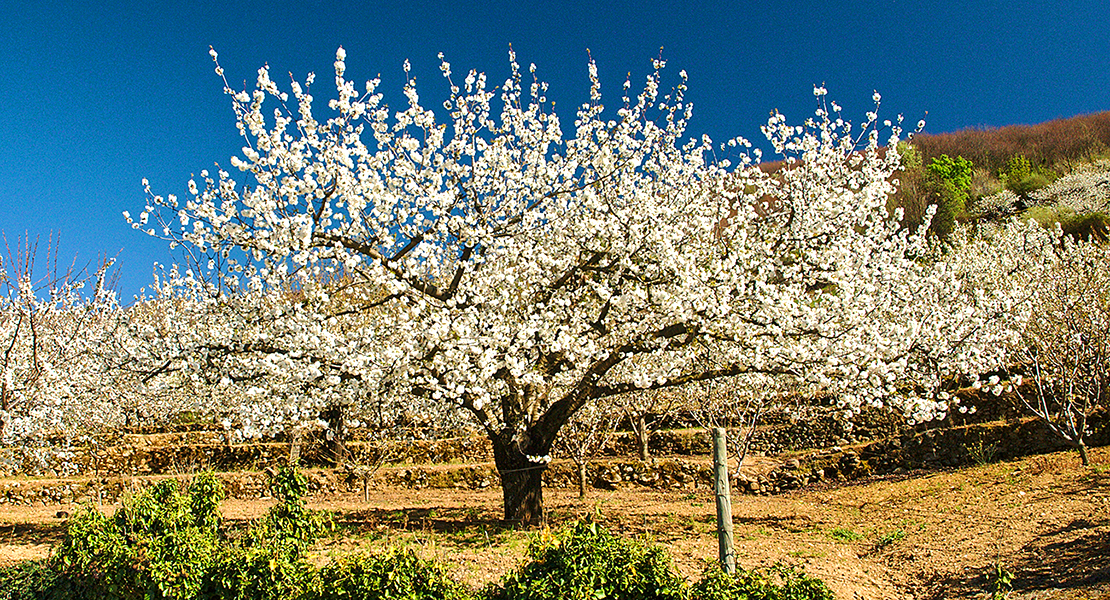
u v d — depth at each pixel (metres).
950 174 56.09
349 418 14.11
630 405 18.08
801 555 9.52
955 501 12.31
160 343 9.46
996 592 6.89
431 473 18.67
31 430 10.36
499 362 8.98
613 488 17.86
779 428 19.64
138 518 6.03
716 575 5.40
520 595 4.95
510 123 9.60
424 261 9.25
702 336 9.42
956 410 18.47
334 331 9.27
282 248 8.37
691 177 10.35
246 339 9.66
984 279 19.31
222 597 5.54
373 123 9.09
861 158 9.77
